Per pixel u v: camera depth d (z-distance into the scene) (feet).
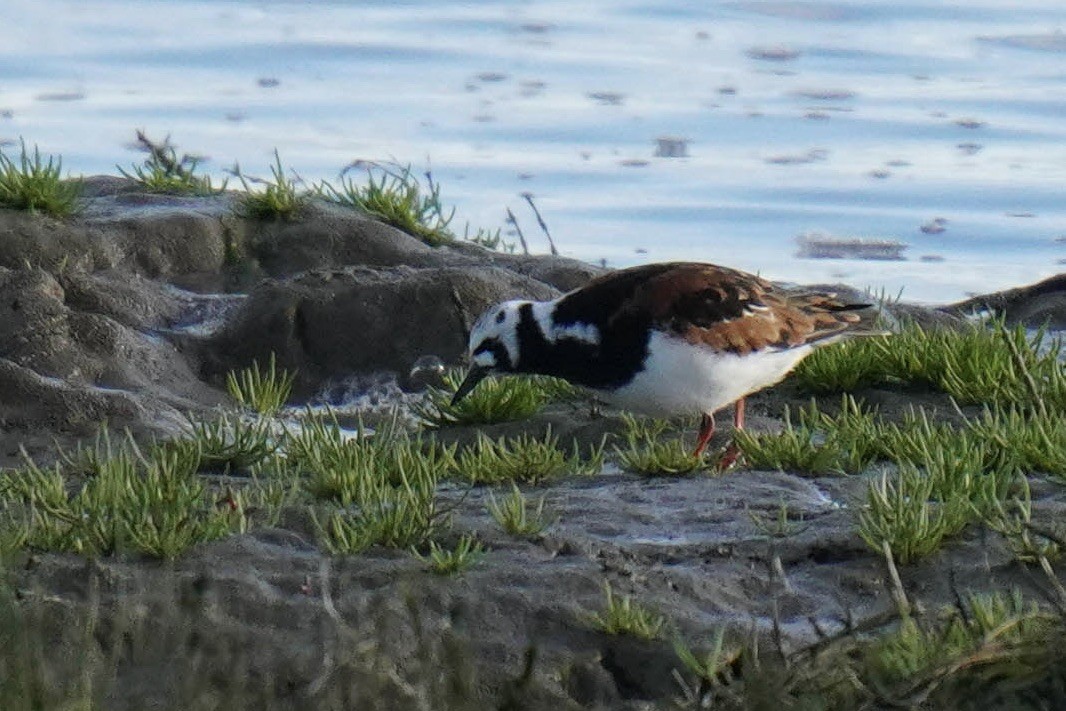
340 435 40.73
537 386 45.21
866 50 94.99
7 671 25.40
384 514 32.99
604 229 73.00
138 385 45.70
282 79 88.07
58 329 46.26
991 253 71.67
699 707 26.00
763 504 35.78
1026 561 31.19
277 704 26.20
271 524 33.76
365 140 80.02
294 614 29.19
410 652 27.96
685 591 30.83
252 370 48.21
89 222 52.60
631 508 35.65
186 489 33.91
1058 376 42.24
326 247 53.36
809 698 25.94
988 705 26.25
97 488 34.22
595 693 27.99
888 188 77.46
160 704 26.22
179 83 87.04
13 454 40.88
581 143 81.46
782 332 40.88
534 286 50.57
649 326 39.70
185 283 51.75
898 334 46.06
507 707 26.30
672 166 79.30
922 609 28.73
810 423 41.70
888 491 35.81
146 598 29.25
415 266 52.85
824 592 31.19
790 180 77.61
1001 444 37.06
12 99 83.56
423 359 48.55
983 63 92.84
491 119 83.51
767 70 91.81
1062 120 84.79
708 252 71.36
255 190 56.29
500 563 31.63
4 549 30.48
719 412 44.04
